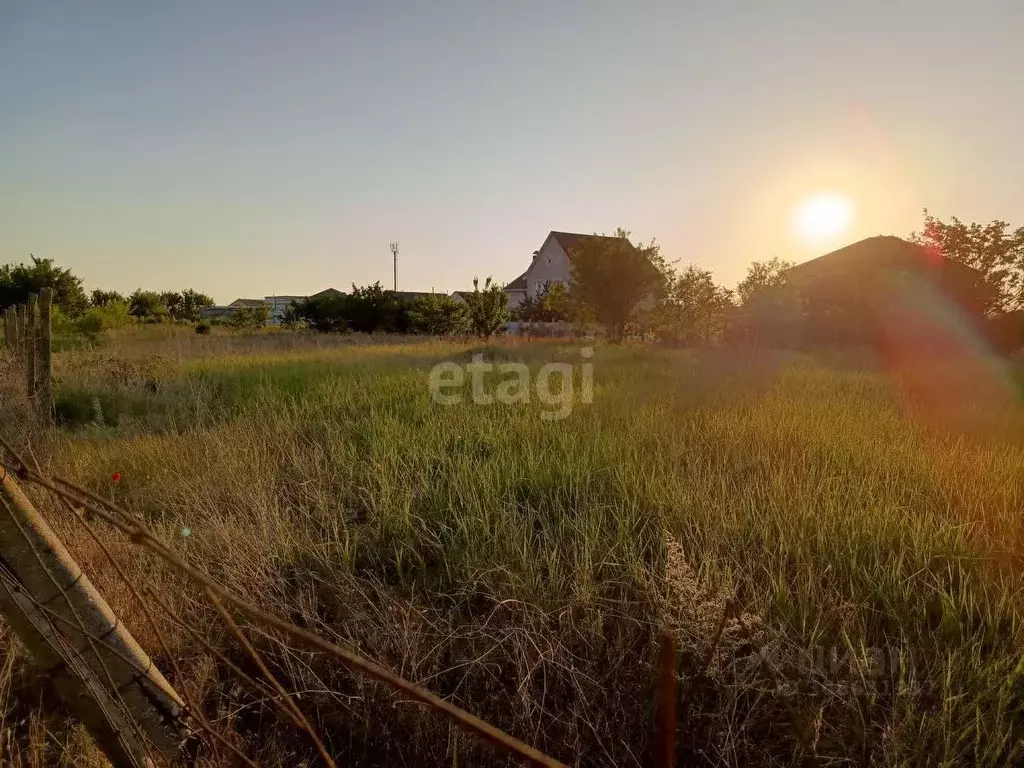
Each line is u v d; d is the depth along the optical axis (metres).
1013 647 2.71
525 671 2.76
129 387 9.55
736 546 3.53
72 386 9.34
